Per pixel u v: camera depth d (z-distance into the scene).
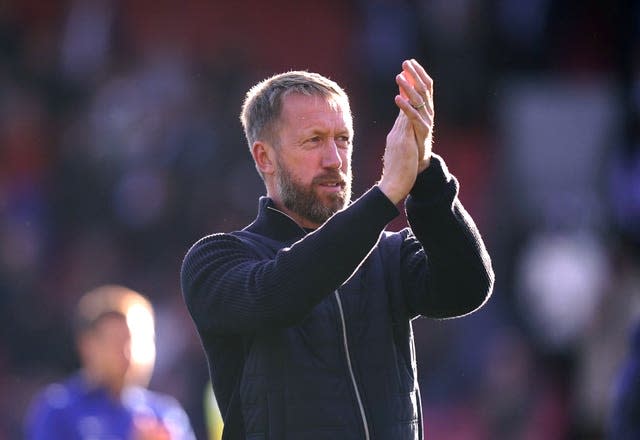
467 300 11.31
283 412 10.91
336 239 10.51
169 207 41.81
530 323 36.84
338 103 11.66
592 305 35.44
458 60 46.22
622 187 41.62
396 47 46.78
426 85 10.95
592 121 45.16
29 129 48.25
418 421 11.42
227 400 11.54
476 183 44.69
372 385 11.06
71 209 43.59
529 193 44.47
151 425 21.27
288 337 11.03
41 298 41.00
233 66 47.25
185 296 11.64
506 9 47.38
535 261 38.59
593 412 34.22
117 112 46.28
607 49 47.50
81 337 21.39
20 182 46.00
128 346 21.33
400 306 11.52
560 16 47.59
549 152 45.00
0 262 41.59
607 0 47.72
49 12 51.31
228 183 42.03
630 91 45.72
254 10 51.16
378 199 10.64
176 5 51.19
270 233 11.73
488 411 33.88
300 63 50.25
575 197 42.88
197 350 37.50
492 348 35.75
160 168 42.72
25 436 37.09
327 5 50.47
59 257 42.81
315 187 11.52
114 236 42.38
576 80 46.50
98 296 21.62
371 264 11.59
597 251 38.94
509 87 46.09
